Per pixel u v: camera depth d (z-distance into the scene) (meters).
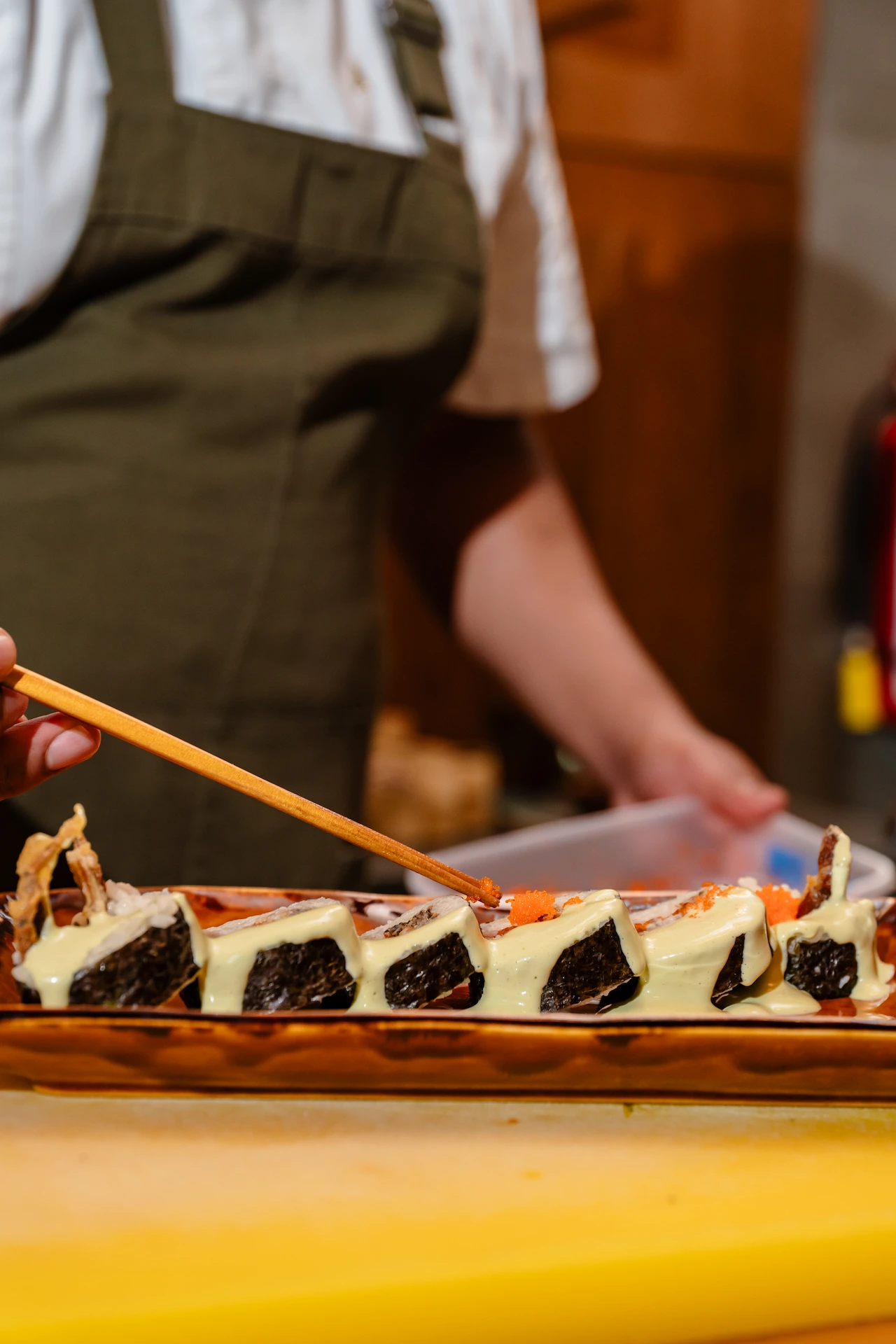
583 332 1.59
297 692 1.22
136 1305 0.50
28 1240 0.55
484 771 2.08
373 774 2.01
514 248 1.50
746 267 2.77
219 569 1.17
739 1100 0.70
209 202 1.12
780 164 2.75
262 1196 0.59
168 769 1.15
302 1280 0.52
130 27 1.08
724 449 2.83
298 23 1.20
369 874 1.38
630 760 1.43
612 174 2.60
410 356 1.25
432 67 1.29
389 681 2.54
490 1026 0.65
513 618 1.50
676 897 0.82
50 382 1.11
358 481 1.26
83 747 0.71
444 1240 0.56
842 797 3.08
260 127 1.13
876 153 2.84
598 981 0.71
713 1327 0.56
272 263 1.17
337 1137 0.65
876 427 2.87
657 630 2.85
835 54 2.75
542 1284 0.54
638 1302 0.55
